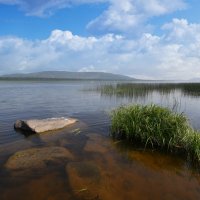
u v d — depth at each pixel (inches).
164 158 98.3
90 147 108.0
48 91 482.3
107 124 156.1
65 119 152.5
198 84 559.2
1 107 233.9
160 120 112.8
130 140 119.0
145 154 101.9
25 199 67.2
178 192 73.0
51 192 70.7
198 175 84.7
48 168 85.7
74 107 240.4
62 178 79.0
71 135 128.4
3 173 81.3
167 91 437.7
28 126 134.9
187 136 104.6
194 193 72.7
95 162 92.1
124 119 125.0
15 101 286.2
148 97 343.6
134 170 86.6
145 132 111.8
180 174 85.0
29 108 231.5
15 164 87.0
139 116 120.6
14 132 133.4
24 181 76.5
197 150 95.0
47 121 142.3
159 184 77.3
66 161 92.1
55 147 104.7
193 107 241.4
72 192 70.8
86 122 162.4
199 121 170.2
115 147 109.3
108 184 75.6
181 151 105.0
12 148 106.1
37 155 95.0
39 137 123.7
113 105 254.2
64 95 380.8
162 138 107.9
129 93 391.9
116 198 68.4
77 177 78.7
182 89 458.6
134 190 73.0
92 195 69.3
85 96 361.7
